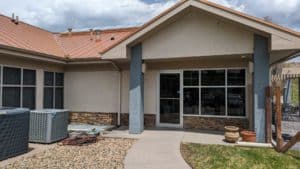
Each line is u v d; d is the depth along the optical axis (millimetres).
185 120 12055
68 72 14031
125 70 12984
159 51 10453
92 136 9828
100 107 13391
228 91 11414
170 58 10562
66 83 14047
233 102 11336
